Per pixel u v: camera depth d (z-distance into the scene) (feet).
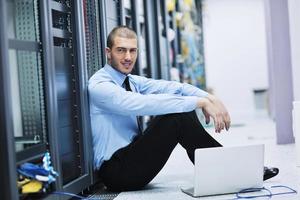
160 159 8.78
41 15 7.49
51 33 7.75
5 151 6.15
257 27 34.53
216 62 35.17
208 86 34.81
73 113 8.91
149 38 17.40
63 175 8.24
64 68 8.56
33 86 7.47
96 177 9.52
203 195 8.14
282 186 8.57
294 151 13.48
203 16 30.99
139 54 15.51
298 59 13.69
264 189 8.40
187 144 8.66
